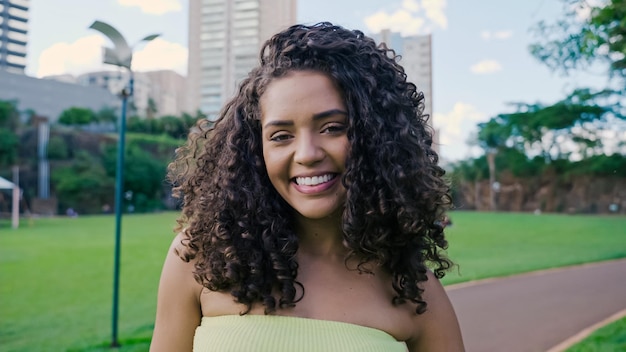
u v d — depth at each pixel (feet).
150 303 25.64
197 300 3.64
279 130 3.27
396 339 3.49
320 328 3.27
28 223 70.33
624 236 51.37
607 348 16.61
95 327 21.01
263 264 3.41
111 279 31.73
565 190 82.23
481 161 90.79
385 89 3.63
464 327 20.63
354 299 3.44
